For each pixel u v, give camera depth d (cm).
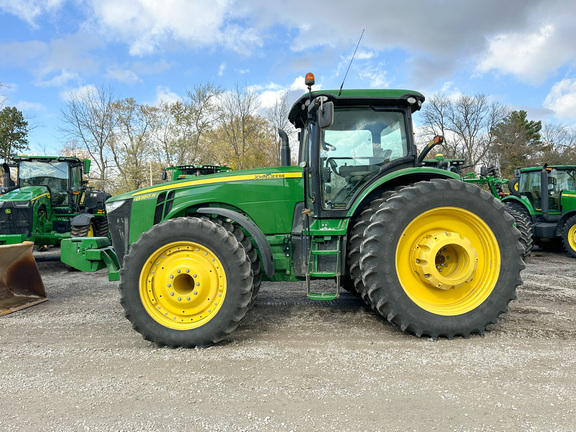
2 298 476
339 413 212
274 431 197
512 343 314
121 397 236
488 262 337
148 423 206
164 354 307
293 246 373
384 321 380
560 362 275
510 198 973
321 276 347
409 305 323
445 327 322
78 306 470
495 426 197
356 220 363
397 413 211
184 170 1354
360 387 242
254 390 241
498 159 3466
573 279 586
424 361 280
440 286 328
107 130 3162
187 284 340
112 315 429
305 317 398
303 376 260
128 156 3183
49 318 417
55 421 211
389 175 352
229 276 320
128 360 296
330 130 378
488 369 264
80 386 252
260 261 367
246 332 355
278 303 455
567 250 841
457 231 346
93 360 297
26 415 217
